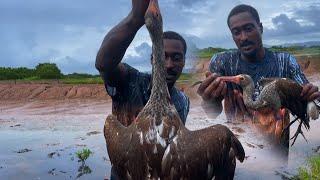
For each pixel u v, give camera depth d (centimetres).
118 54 77
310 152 157
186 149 70
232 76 123
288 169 135
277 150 127
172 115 72
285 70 122
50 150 200
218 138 71
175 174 70
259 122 124
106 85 84
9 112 397
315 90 111
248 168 130
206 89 106
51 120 311
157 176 71
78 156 178
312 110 110
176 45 89
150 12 73
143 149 71
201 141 71
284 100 114
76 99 502
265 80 118
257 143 127
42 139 229
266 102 115
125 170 73
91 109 379
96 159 178
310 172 138
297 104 113
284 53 124
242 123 125
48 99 525
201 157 70
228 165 72
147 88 86
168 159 70
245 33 120
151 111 72
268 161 129
